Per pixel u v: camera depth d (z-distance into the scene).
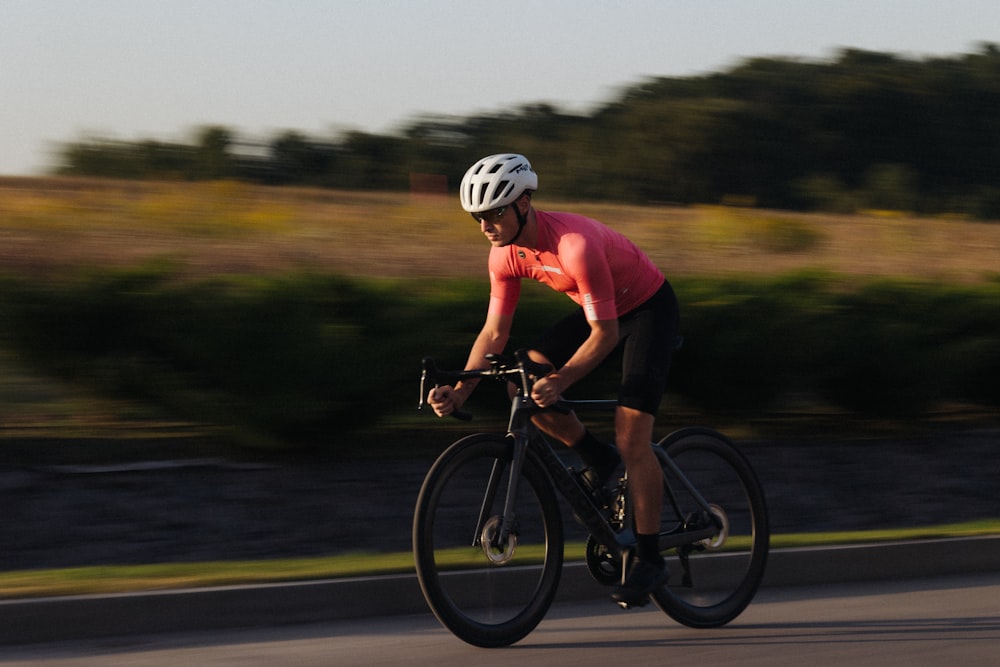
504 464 6.87
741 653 6.71
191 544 10.85
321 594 7.25
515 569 6.95
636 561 6.99
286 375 11.30
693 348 12.91
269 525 11.24
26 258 11.59
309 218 16.98
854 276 14.20
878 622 7.39
